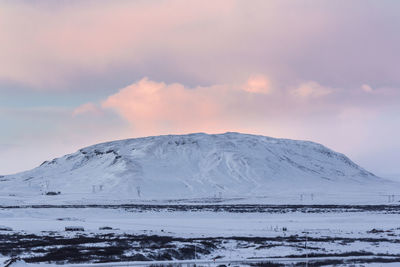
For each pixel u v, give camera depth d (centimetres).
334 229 12900
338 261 6538
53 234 10619
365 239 9919
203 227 13438
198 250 7856
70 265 5909
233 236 10675
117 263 6128
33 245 8194
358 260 6625
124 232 11394
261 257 7262
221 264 6306
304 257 7200
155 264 6153
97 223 14912
